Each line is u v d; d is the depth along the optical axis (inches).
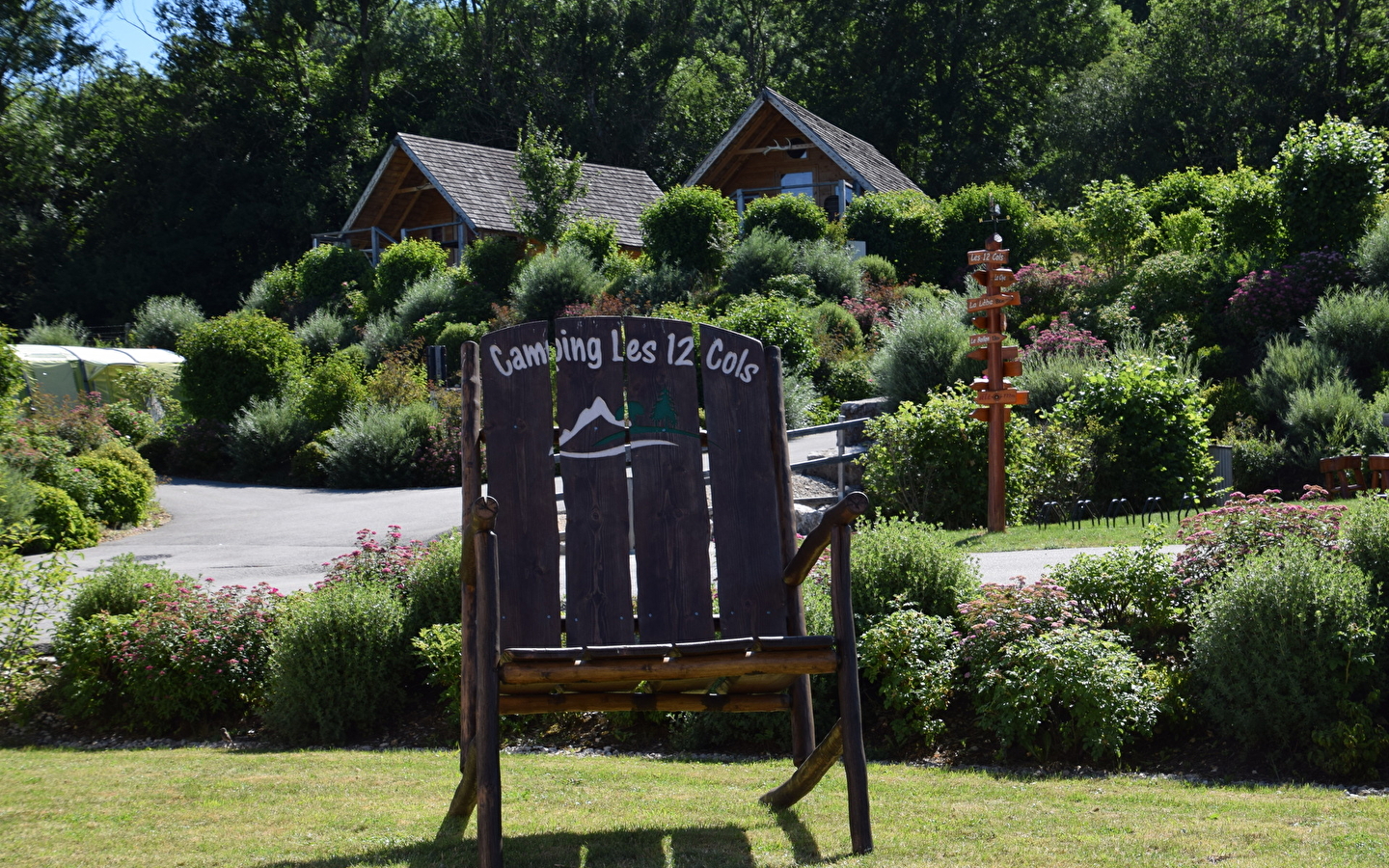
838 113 1915.6
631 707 175.6
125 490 617.0
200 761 248.5
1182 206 1001.5
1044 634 236.7
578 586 165.0
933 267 1065.5
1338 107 1427.2
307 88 1909.4
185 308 1376.7
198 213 1763.0
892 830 172.7
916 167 1975.9
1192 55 1541.6
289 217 1761.8
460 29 2034.9
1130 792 197.9
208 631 294.8
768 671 154.6
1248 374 617.9
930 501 470.9
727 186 1378.0
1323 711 210.8
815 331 792.3
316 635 277.9
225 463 853.8
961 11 1900.8
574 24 1929.1
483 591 146.7
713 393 176.6
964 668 256.1
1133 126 1568.7
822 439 633.0
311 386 858.8
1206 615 232.1
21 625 300.2
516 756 253.0
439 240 1439.5
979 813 183.8
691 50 2043.6
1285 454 520.7
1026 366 603.2
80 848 173.3
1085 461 477.1
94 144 1802.4
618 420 172.7
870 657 248.8
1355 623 211.8
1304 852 152.3
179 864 163.0
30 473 570.6
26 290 1745.8
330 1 1937.7
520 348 171.9
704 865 156.9
